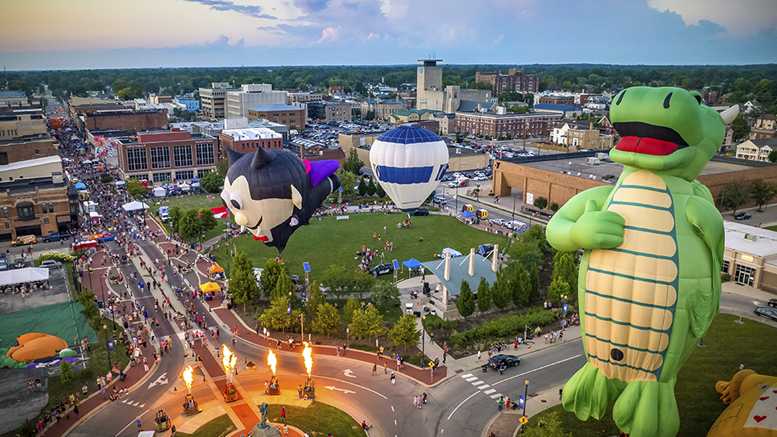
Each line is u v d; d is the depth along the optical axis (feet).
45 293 278.67
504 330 227.20
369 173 602.85
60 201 380.99
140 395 190.90
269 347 223.92
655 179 127.75
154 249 351.67
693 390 183.73
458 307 240.53
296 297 259.39
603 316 131.13
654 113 121.08
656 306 124.47
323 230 388.98
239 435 167.12
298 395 188.24
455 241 362.33
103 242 358.84
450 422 173.27
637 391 134.00
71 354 216.54
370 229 391.45
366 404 183.32
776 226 372.58
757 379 162.50
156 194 493.77
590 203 135.23
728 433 139.44
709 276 126.52
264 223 207.72
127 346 225.15
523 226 371.15
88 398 189.26
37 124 612.29
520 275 256.73
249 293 255.29
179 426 172.14
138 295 277.03
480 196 490.90
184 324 243.40
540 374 199.93
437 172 282.97
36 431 169.89
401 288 284.20
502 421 172.96
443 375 200.23
